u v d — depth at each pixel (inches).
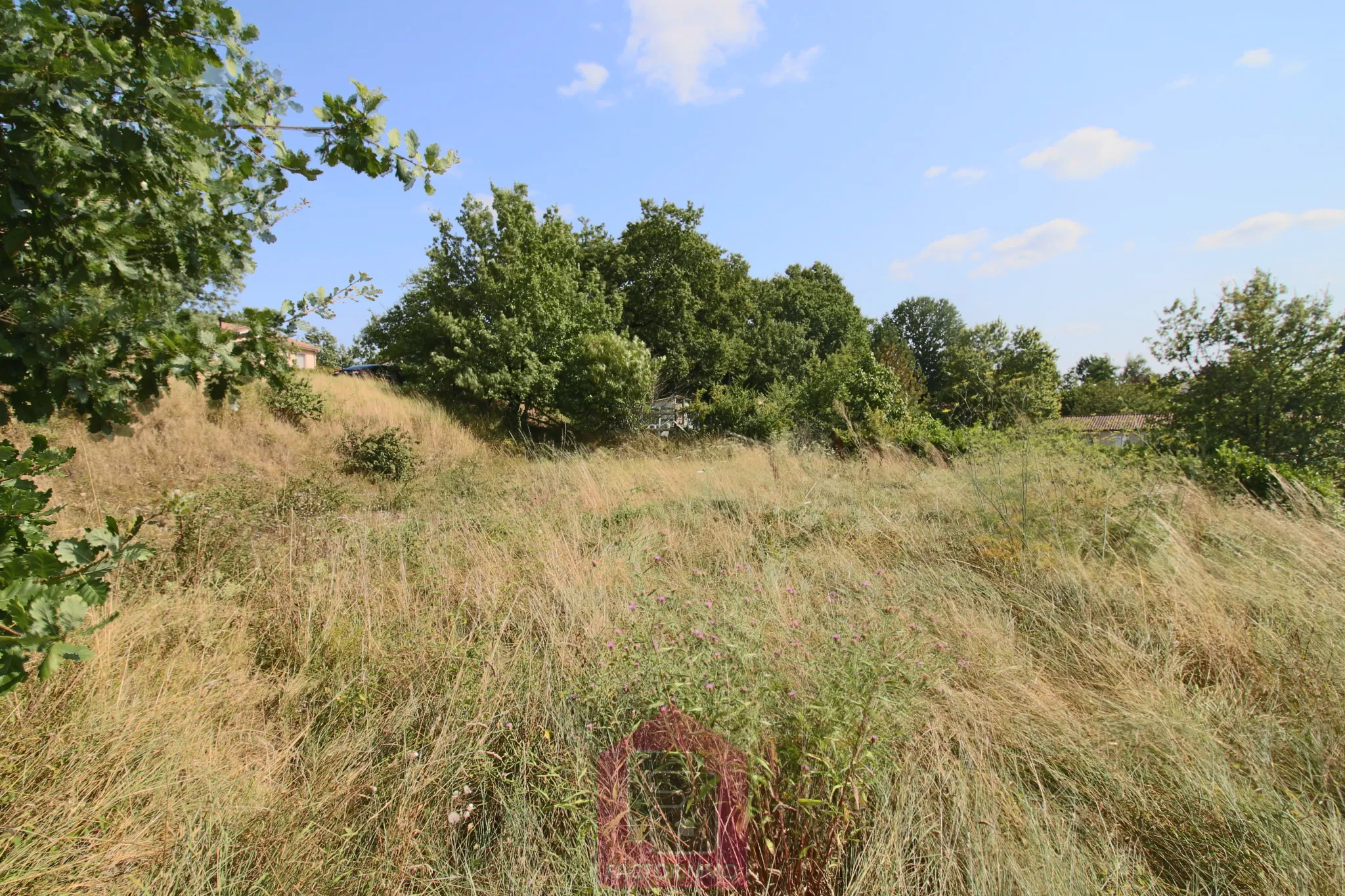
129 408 78.4
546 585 165.5
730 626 124.0
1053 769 104.8
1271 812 92.9
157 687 113.3
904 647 115.8
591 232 1054.4
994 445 298.7
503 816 93.8
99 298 70.1
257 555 180.5
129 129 65.1
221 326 85.0
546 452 539.2
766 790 89.1
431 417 562.3
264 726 114.5
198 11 77.8
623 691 107.4
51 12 60.8
